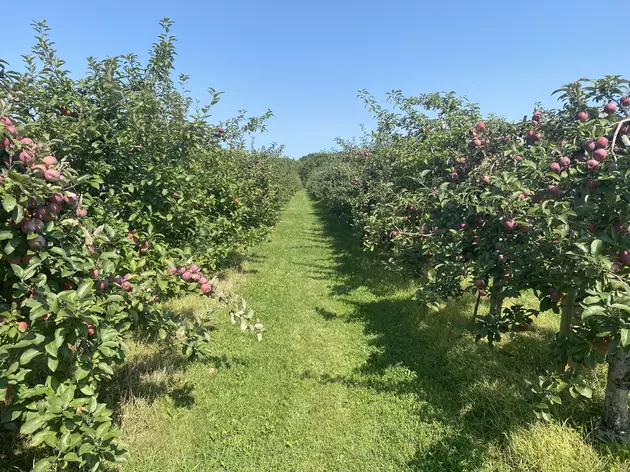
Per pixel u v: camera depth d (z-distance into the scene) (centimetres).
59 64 358
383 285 731
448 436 315
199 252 358
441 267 405
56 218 203
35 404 190
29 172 184
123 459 200
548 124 382
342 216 1413
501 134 452
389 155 775
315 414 352
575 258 252
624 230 253
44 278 190
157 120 416
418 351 464
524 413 316
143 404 337
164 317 291
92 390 206
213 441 314
